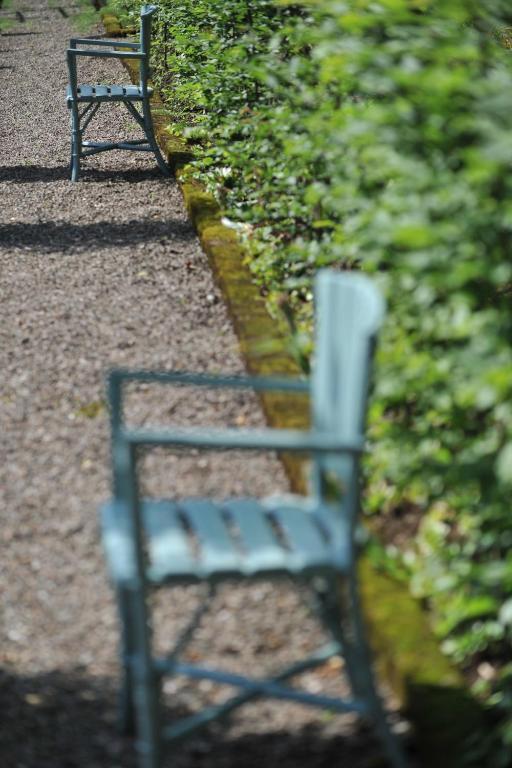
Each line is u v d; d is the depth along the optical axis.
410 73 4.89
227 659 4.98
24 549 5.98
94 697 4.81
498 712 4.36
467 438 5.38
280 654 5.01
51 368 8.18
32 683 4.90
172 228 11.55
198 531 4.30
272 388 4.70
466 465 4.71
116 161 14.71
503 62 5.59
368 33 5.95
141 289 9.80
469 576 4.74
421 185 4.85
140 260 10.58
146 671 4.02
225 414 7.34
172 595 5.44
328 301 4.55
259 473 6.61
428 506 5.66
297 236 9.07
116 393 4.68
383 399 5.48
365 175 6.06
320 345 4.62
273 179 9.52
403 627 4.83
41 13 31.84
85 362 8.25
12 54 24.98
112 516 4.51
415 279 5.22
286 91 7.51
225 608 5.34
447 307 5.17
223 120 10.52
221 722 4.61
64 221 12.07
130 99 13.79
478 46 5.50
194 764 4.39
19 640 5.23
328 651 4.34
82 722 4.66
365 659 4.17
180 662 4.95
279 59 8.57
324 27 6.04
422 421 5.61
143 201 12.71
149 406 7.49
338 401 4.31
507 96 4.57
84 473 6.75
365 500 5.90
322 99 7.41
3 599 5.55
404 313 5.50
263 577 4.03
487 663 4.78
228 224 10.81
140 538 3.93
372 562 5.28
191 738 4.52
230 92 11.40
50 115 18.09
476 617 4.89
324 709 4.65
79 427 7.29
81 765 4.40
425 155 5.16
